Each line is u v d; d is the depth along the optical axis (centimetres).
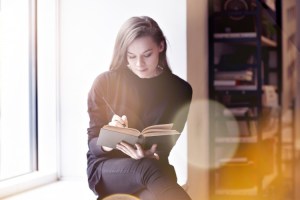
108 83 214
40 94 238
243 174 276
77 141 233
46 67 236
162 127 193
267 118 312
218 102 277
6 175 230
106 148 204
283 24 362
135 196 197
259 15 269
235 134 277
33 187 221
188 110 219
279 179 341
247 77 273
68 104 233
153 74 213
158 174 188
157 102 213
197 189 247
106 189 204
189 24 224
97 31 227
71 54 231
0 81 241
